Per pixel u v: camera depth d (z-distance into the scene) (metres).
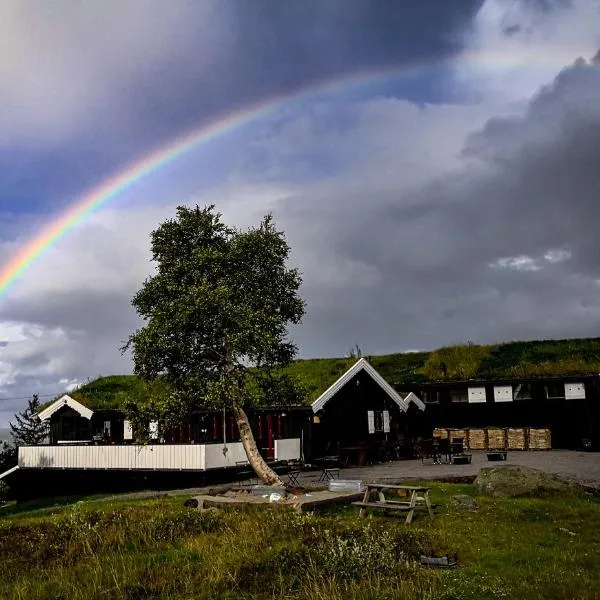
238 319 19.53
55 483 28.50
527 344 41.88
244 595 9.17
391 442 29.70
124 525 13.63
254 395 20.27
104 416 30.27
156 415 20.02
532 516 13.87
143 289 20.77
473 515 14.05
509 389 34.88
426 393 37.28
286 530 12.32
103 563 11.23
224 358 20.34
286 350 21.56
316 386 29.80
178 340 19.58
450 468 25.02
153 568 10.61
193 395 19.70
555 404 33.88
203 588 9.48
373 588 8.92
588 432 32.84
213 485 23.58
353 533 11.66
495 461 26.98
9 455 40.19
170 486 25.11
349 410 30.94
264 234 21.23
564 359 37.59
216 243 21.53
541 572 9.51
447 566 10.11
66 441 31.00
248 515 14.09
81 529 13.47
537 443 32.56
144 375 20.23
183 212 21.33
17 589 9.92
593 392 32.84
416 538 11.49
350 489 16.91
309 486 19.34
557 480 17.28
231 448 24.95
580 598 8.21
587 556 10.36
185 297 19.56
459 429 34.69
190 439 29.77
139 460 25.22
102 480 27.09
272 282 21.17
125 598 9.36
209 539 12.28
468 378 36.44
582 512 14.02
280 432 29.27
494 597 8.45
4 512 23.08
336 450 29.52
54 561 11.64
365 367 31.83
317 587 8.95
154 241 21.17
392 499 16.69
